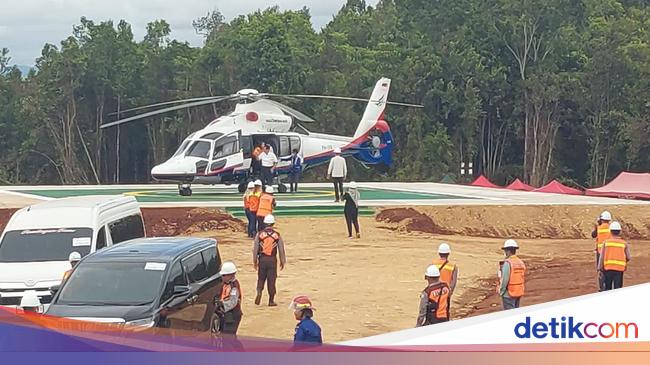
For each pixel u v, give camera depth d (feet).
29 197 124.67
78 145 276.62
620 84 263.90
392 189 159.74
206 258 46.62
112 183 280.72
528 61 284.82
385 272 76.13
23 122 275.39
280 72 275.59
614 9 320.91
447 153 266.36
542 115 273.54
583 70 272.10
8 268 51.85
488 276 77.15
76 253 48.37
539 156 272.51
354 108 279.28
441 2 324.80
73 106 272.51
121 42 282.15
